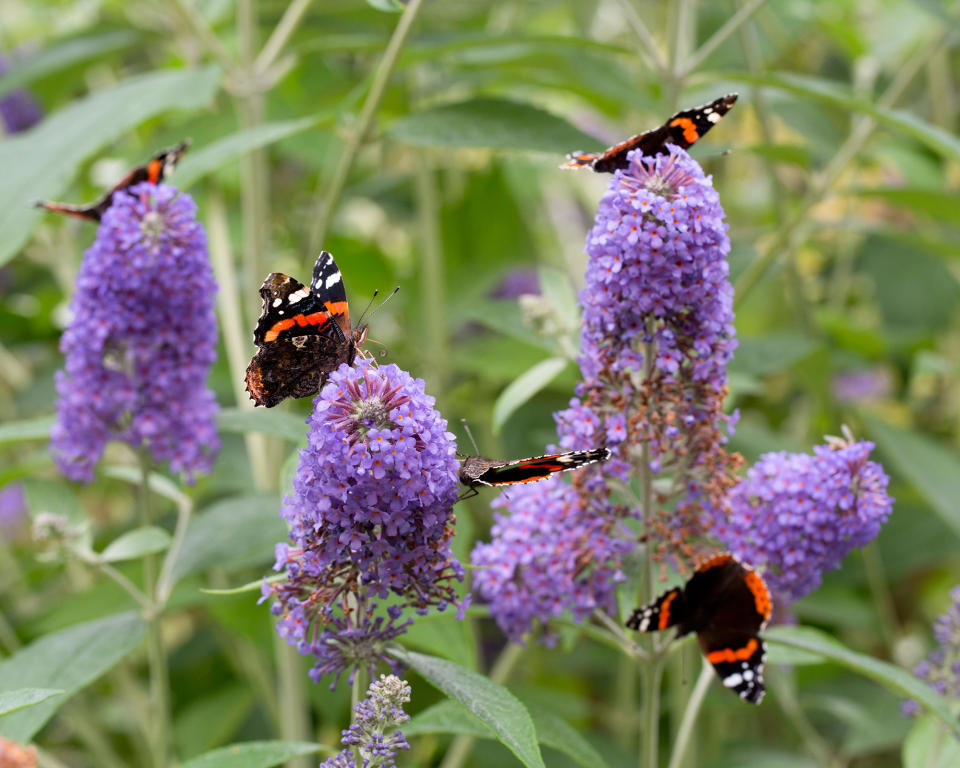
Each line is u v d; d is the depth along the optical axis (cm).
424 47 108
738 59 139
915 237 116
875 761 131
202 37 111
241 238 139
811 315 123
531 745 85
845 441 93
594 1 137
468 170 155
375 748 85
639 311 89
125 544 97
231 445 125
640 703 131
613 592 94
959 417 153
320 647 88
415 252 150
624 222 88
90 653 97
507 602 93
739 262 110
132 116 105
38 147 105
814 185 111
